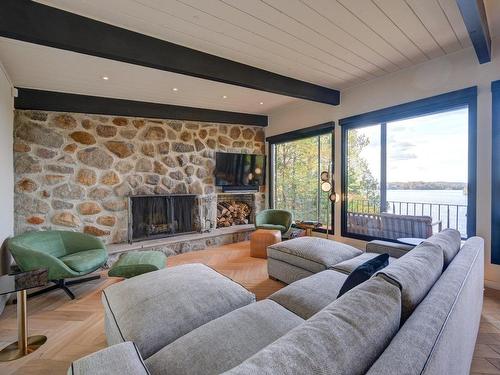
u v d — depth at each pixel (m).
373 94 3.70
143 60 2.38
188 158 4.79
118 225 4.10
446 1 2.03
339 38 2.55
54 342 1.98
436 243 1.64
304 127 4.80
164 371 1.08
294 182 5.27
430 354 0.72
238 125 5.42
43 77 3.14
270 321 1.38
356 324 0.78
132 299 1.61
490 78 2.70
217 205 5.26
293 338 0.72
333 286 1.86
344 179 4.19
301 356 0.65
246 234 5.20
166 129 4.58
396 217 3.54
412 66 3.25
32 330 2.13
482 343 1.87
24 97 3.43
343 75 3.50
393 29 2.42
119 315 1.51
